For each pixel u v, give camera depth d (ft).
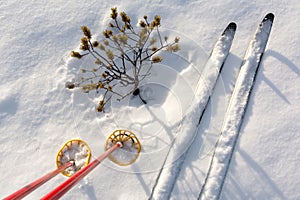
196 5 4.22
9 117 4.00
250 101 3.92
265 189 3.69
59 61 4.13
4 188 3.84
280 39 4.04
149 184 3.82
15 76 4.11
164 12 4.21
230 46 4.10
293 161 3.74
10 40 4.19
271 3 4.15
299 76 3.92
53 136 3.96
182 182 3.82
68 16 4.25
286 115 3.84
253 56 4.02
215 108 3.96
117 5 4.24
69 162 3.80
